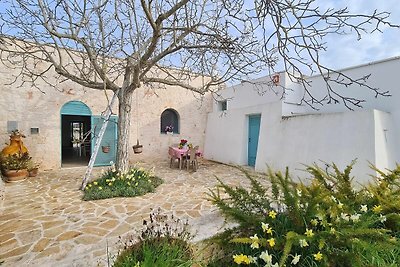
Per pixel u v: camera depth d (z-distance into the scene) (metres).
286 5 2.17
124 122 6.34
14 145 7.05
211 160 11.30
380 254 1.82
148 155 10.41
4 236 3.22
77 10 4.44
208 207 4.52
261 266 1.80
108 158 9.33
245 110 9.55
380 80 6.61
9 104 7.55
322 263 1.69
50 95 8.21
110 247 2.90
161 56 5.00
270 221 2.09
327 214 2.02
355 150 5.77
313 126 6.81
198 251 2.27
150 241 2.19
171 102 11.02
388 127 6.00
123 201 4.88
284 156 7.48
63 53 8.29
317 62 2.23
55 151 8.34
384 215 2.24
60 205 4.59
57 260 2.62
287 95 8.27
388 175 2.71
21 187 5.96
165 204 4.70
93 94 8.99
